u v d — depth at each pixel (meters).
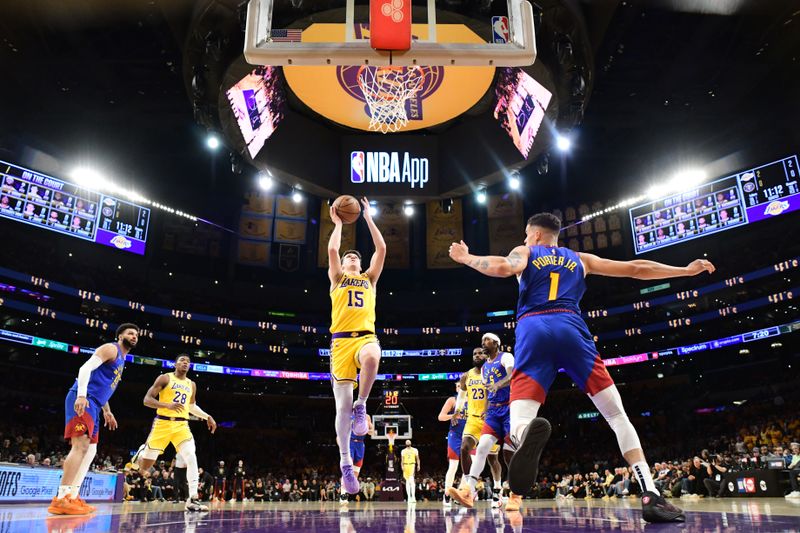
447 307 43.41
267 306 41.91
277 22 14.16
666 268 4.02
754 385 34.72
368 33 7.88
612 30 24.00
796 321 32.84
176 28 19.77
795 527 3.14
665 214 36.41
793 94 29.20
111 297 36.16
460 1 14.16
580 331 3.65
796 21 23.28
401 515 5.98
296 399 42.97
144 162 37.47
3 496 10.66
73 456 6.04
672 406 37.16
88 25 23.69
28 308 32.88
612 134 34.81
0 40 24.53
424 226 41.84
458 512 6.73
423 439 41.53
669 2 21.64
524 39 6.73
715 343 36.12
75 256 35.91
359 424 5.23
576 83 17.42
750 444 29.09
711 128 33.16
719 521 3.69
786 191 31.52
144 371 37.47
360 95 20.09
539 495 28.16
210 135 21.06
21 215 31.58
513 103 19.84
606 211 36.59
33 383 33.25
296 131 21.30
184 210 39.47
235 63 16.45
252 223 40.69
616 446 36.47
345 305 5.43
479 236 40.59
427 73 18.92
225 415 40.06
